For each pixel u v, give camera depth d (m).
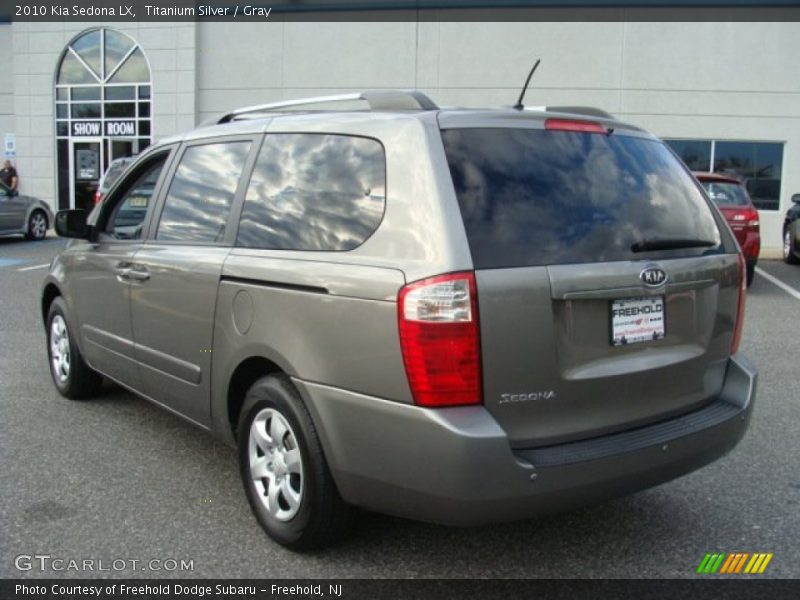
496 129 2.99
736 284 3.44
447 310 2.62
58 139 20.83
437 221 2.72
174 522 3.54
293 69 18.59
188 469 4.18
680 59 17.06
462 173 2.82
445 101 17.84
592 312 2.89
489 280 2.67
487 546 3.37
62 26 20.27
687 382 3.22
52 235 18.05
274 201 3.42
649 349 3.07
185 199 4.02
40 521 3.54
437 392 2.64
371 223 2.94
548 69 17.42
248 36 18.78
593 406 2.91
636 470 2.90
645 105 17.27
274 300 3.17
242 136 3.78
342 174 3.14
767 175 17.22
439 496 2.66
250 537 3.41
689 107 17.16
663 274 3.04
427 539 3.42
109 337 4.57
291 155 3.43
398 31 17.94
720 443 3.22
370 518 3.60
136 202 4.48
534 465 2.68
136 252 4.21
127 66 19.94
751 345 7.52
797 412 5.31
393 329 2.71
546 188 2.94
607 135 3.27
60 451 4.43
